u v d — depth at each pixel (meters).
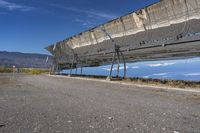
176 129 7.71
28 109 10.98
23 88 22.38
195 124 8.48
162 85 24.78
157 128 7.78
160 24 26.73
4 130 7.30
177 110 11.34
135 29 30.73
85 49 48.25
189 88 21.25
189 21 23.12
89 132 7.20
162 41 26.69
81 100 14.47
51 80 38.16
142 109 11.50
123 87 24.45
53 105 12.27
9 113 9.95
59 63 74.62
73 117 9.32
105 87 24.72
